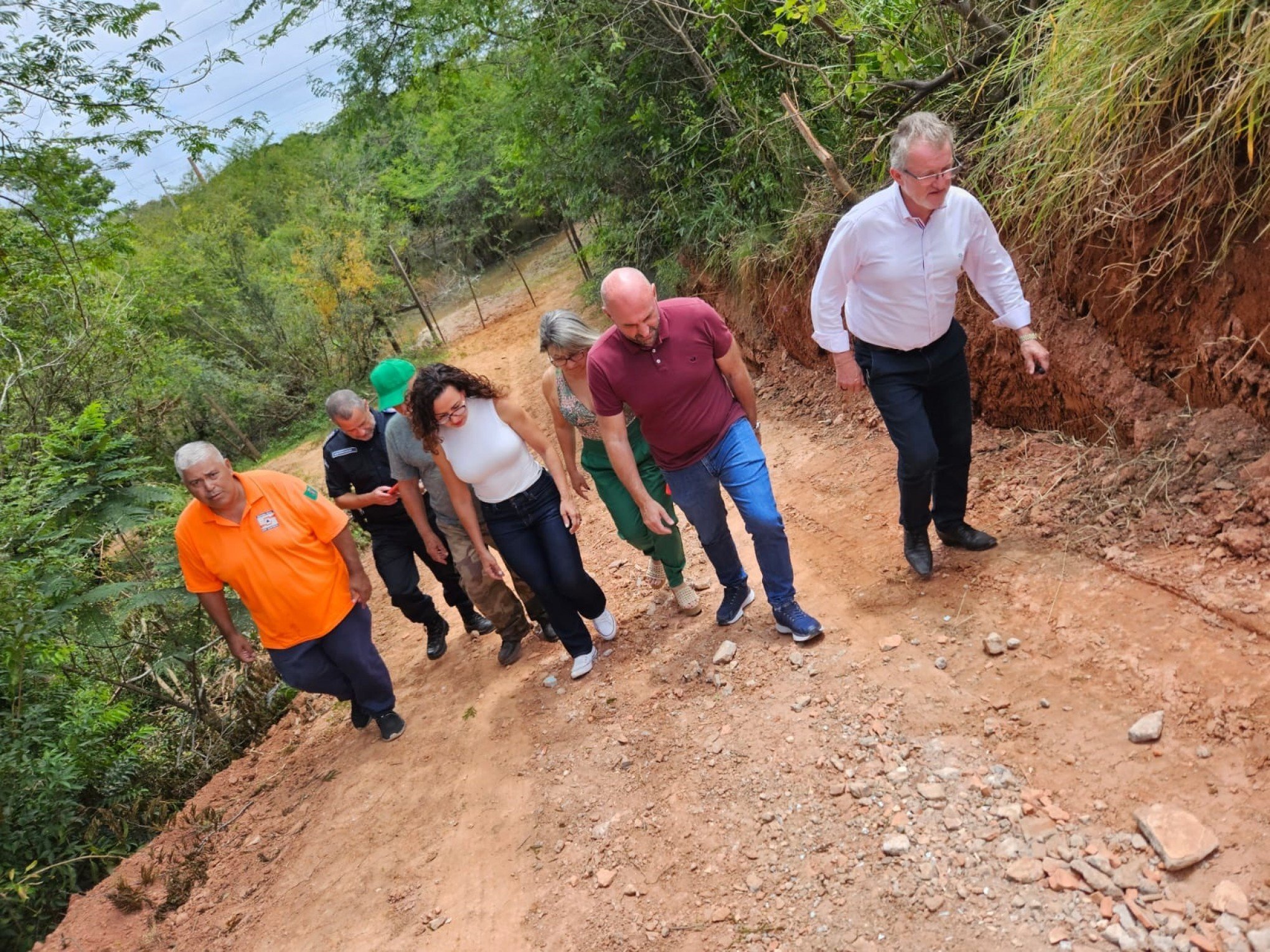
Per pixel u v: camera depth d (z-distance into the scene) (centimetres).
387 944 331
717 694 382
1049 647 319
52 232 822
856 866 275
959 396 359
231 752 582
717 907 284
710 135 834
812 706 345
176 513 660
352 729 521
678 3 807
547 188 1122
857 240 327
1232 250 321
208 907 400
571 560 435
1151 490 348
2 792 465
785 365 718
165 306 1623
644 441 431
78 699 559
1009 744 291
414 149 2200
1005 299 342
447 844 374
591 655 457
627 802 348
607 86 867
